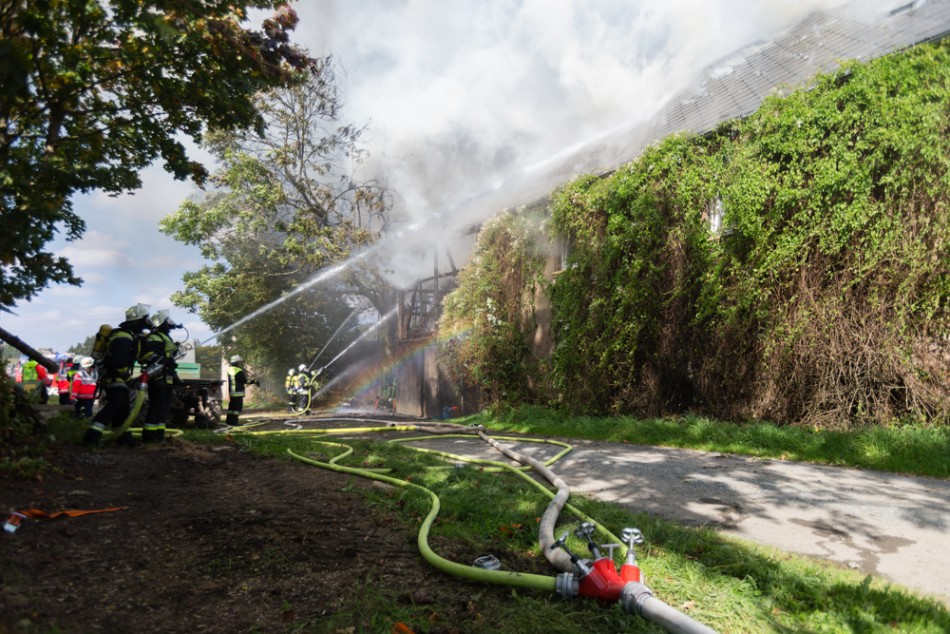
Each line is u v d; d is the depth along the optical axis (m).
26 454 5.18
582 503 4.32
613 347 10.48
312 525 3.80
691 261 9.57
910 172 7.19
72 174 5.89
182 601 2.59
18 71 2.96
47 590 2.54
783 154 8.45
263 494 4.68
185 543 3.34
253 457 6.52
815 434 7.19
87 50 5.96
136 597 2.59
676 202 9.89
